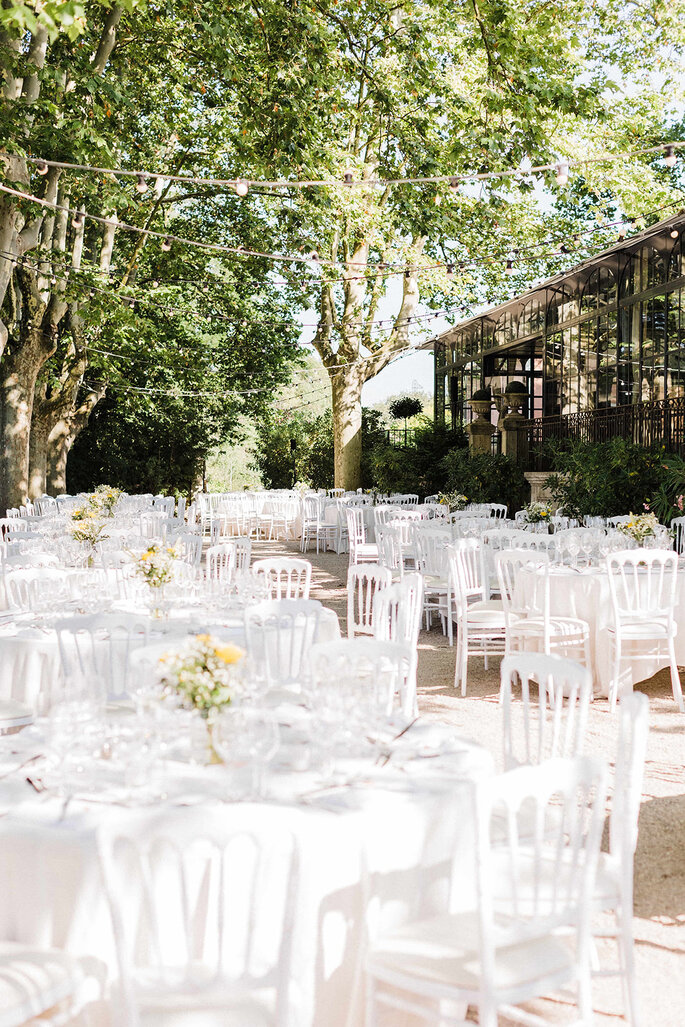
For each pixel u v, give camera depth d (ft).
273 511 80.59
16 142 39.93
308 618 19.35
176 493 104.63
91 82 41.34
